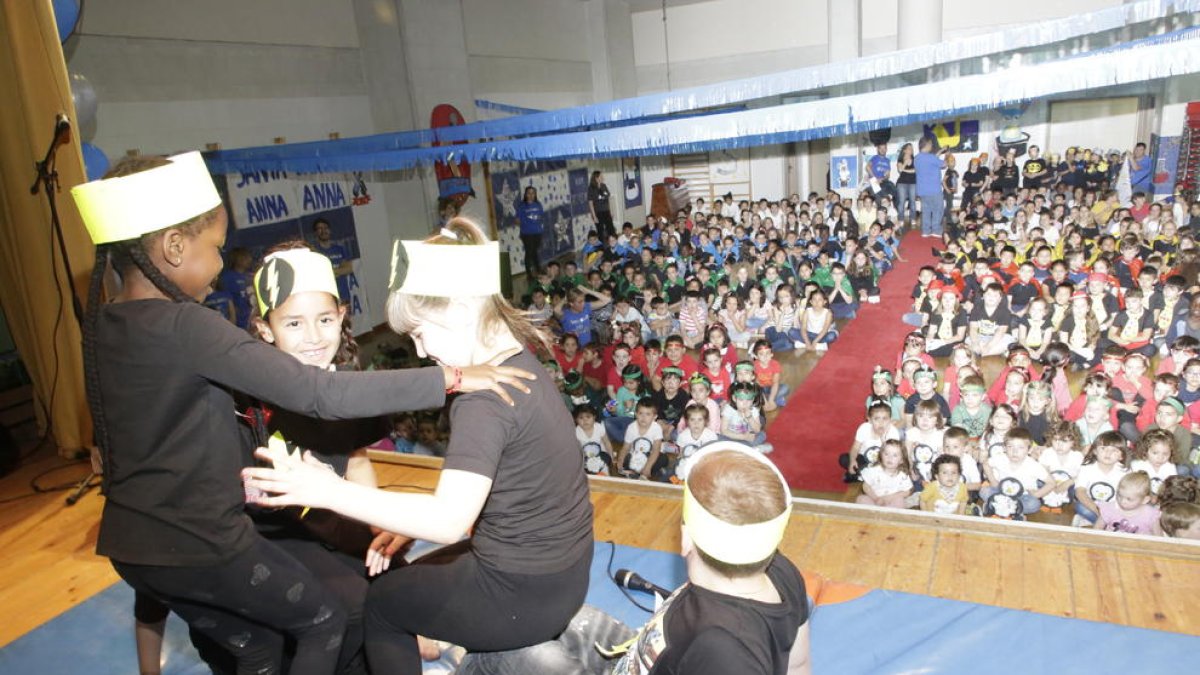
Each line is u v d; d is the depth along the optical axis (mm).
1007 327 5613
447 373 1235
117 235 1259
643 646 1237
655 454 4820
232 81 7758
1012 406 4172
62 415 3842
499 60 11914
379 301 9500
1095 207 8719
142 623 1845
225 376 1235
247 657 1562
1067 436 3787
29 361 4094
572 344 5887
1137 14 3305
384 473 3525
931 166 10711
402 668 1513
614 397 5426
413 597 1461
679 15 14688
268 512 1741
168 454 1284
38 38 3312
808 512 2947
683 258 8828
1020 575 2436
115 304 1300
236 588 1364
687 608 1181
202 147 7457
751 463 1151
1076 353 5195
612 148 3984
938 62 3518
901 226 11273
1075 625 2166
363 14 9406
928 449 4027
